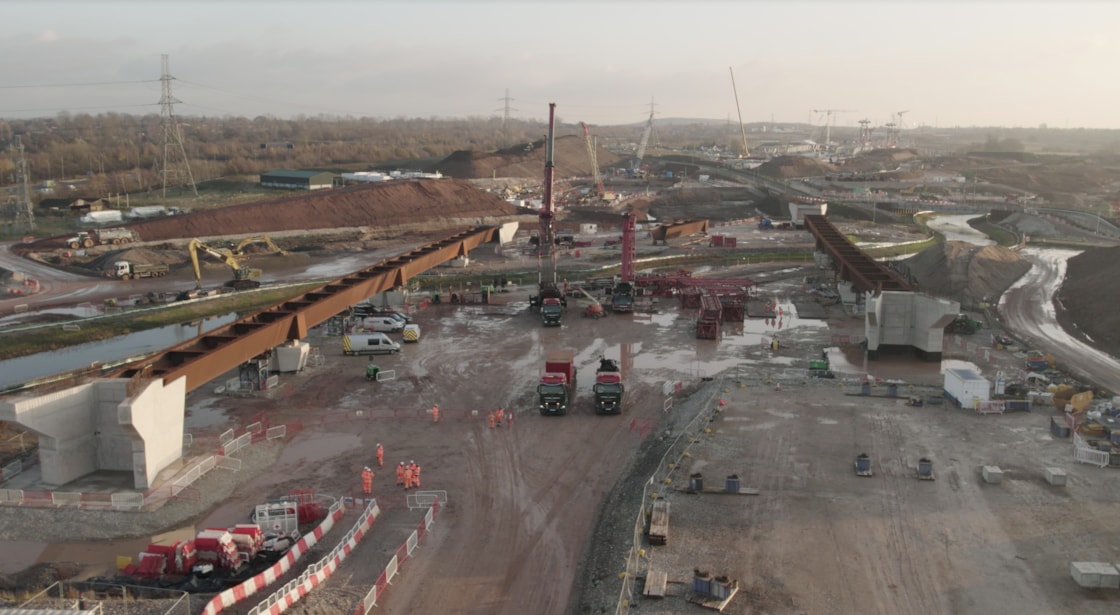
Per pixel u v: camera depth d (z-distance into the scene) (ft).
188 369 161.48
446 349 249.14
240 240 465.88
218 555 114.21
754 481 143.13
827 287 341.41
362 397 202.28
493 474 154.71
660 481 144.25
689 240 489.26
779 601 104.94
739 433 167.63
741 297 294.05
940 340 227.20
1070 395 181.88
